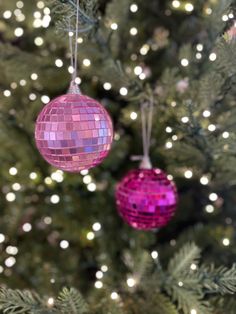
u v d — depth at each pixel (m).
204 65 0.36
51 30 0.39
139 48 0.44
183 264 0.35
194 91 0.35
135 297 0.37
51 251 0.46
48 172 0.45
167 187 0.33
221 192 0.46
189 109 0.31
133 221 0.33
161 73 0.44
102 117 0.26
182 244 0.42
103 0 0.41
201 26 0.41
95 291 0.38
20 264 0.44
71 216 0.45
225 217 0.46
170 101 0.37
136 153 0.45
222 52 0.29
